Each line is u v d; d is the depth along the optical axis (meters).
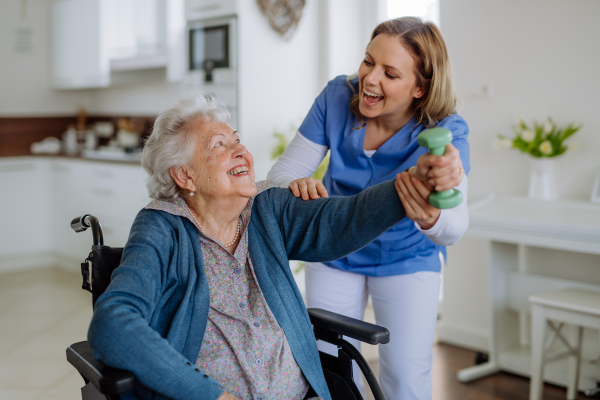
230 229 1.27
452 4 2.81
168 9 3.75
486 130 2.76
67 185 4.35
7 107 4.80
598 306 2.07
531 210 2.37
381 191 1.16
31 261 4.56
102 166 4.01
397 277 1.54
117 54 4.21
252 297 1.23
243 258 1.25
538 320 2.20
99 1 4.29
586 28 2.41
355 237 1.22
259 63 3.38
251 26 3.32
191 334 1.13
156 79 4.58
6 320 3.32
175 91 4.46
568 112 2.50
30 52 4.88
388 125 1.49
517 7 2.60
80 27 4.52
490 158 2.76
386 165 1.52
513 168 2.69
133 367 0.97
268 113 3.46
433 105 1.38
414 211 1.07
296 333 1.23
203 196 1.22
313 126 1.61
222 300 1.20
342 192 1.60
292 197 1.34
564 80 2.49
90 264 1.28
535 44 2.56
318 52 3.66
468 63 2.78
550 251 2.61
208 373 1.15
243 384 1.16
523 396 2.36
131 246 1.15
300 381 1.23
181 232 1.21
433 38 1.34
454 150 0.95
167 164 1.22
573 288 2.33
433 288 1.56
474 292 2.88
